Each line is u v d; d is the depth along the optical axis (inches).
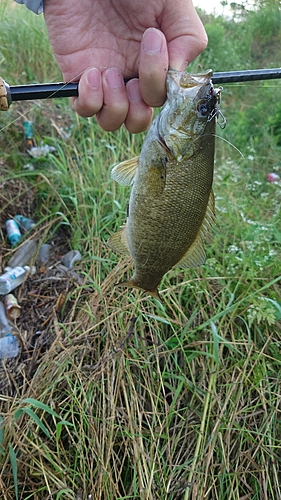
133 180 11.3
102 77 11.0
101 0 12.1
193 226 11.1
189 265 11.7
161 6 11.6
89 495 13.3
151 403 15.1
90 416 14.2
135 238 11.2
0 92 10.7
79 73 13.2
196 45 11.7
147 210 10.9
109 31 12.6
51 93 11.1
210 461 14.1
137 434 14.0
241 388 15.1
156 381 15.4
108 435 14.1
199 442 14.2
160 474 13.8
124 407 14.9
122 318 16.7
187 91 10.3
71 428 14.7
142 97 11.0
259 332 16.3
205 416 14.7
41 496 13.4
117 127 11.8
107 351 15.8
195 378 15.8
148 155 10.7
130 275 18.0
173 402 14.7
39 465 13.3
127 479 14.0
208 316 17.2
